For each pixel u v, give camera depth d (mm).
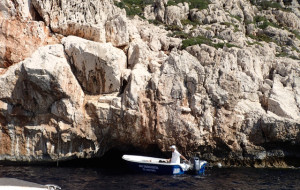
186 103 21000
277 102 21359
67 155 21422
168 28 30672
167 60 21906
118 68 21562
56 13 23359
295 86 22359
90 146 21672
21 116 21156
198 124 20750
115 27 24219
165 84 21156
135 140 21469
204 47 24156
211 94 21125
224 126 20766
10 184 10922
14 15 22531
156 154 22188
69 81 20719
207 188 15609
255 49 25984
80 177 17469
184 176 18281
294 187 15977
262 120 20750
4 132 21219
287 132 20516
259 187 15961
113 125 21141
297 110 21281
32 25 22359
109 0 26781
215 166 21422
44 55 20516
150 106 20859
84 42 21625
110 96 21469
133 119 20562
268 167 21250
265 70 24188
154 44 25328
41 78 19891
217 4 35469
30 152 21203
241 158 21391
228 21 33000
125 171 19391
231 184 16500
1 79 20750
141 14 33406
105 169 19969
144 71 22203
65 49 21391
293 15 37469
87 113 21219
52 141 21109
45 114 21172
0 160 21234
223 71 21594
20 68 20625
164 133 20719
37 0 23016
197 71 21453
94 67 21250
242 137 21000
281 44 32594
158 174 18672
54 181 16328
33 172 18484
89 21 23438
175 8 33062
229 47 26047
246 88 22438
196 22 32875
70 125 20875
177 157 18906
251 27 33250
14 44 21812
